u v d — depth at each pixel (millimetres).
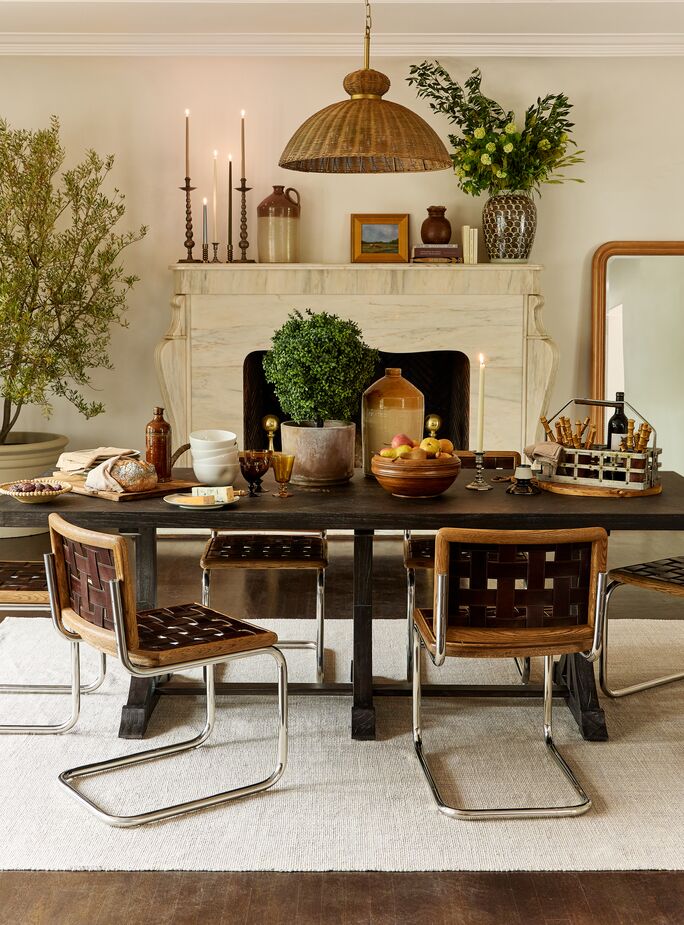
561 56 5621
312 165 3426
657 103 5723
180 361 5516
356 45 5559
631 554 5375
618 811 2609
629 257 5816
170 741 3021
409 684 3238
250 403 5766
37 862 2352
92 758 2904
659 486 3137
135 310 5844
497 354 5512
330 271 5449
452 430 6156
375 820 2553
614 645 3918
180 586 4734
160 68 5668
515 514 2809
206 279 5457
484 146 5324
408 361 6230
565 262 5848
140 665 2482
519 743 3029
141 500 3041
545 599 2547
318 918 2150
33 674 3578
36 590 3037
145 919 2145
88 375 5891
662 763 2895
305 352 3119
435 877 2309
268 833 2486
